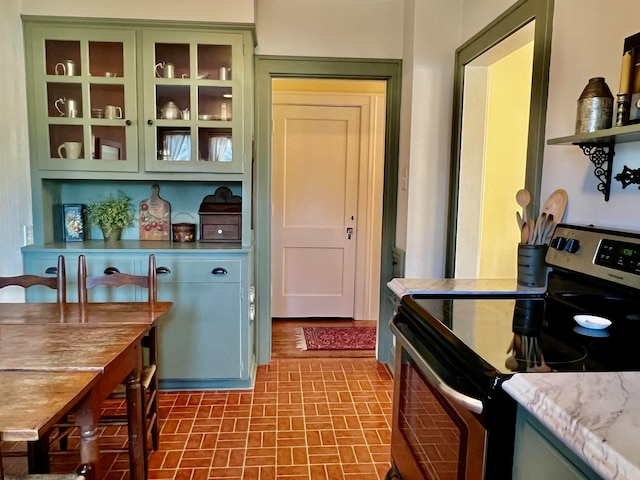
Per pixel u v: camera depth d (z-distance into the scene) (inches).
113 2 98.1
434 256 112.0
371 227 161.5
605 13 57.6
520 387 33.4
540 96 71.2
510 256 113.3
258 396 105.2
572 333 47.4
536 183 72.2
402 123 116.3
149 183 118.8
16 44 96.2
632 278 47.1
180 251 101.7
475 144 104.7
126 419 73.0
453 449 43.1
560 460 29.9
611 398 30.1
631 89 46.7
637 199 52.0
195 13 99.5
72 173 102.9
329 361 127.3
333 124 157.5
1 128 91.4
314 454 82.1
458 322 50.7
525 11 75.6
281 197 159.9
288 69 115.3
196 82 101.8
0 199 91.3
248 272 104.3
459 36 106.7
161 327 103.8
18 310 73.0
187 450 82.9
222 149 105.9
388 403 102.3
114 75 101.3
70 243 110.1
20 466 78.4
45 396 41.7
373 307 165.2
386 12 115.6
